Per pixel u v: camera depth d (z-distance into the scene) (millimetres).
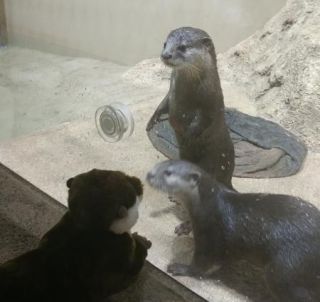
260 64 1136
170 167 638
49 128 1061
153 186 648
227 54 1201
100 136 998
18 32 1504
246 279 655
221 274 667
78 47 1423
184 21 1169
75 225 620
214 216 632
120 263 629
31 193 835
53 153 951
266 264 610
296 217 594
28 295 578
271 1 1227
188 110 801
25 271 597
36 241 742
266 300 615
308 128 938
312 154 880
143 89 1114
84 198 612
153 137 927
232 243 633
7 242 742
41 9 1475
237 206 627
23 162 933
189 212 645
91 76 1236
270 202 620
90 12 1364
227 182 774
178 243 719
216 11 1171
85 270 607
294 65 1037
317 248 572
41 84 1269
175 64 760
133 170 837
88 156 926
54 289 589
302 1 1189
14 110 1164
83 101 1129
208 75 776
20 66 1360
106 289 635
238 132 916
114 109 982
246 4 1201
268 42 1180
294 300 579
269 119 983
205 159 795
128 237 645
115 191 615
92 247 612
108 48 1336
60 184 849
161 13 1191
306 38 1059
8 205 814
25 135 1045
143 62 1237
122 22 1287
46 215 780
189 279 667
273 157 850
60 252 614
